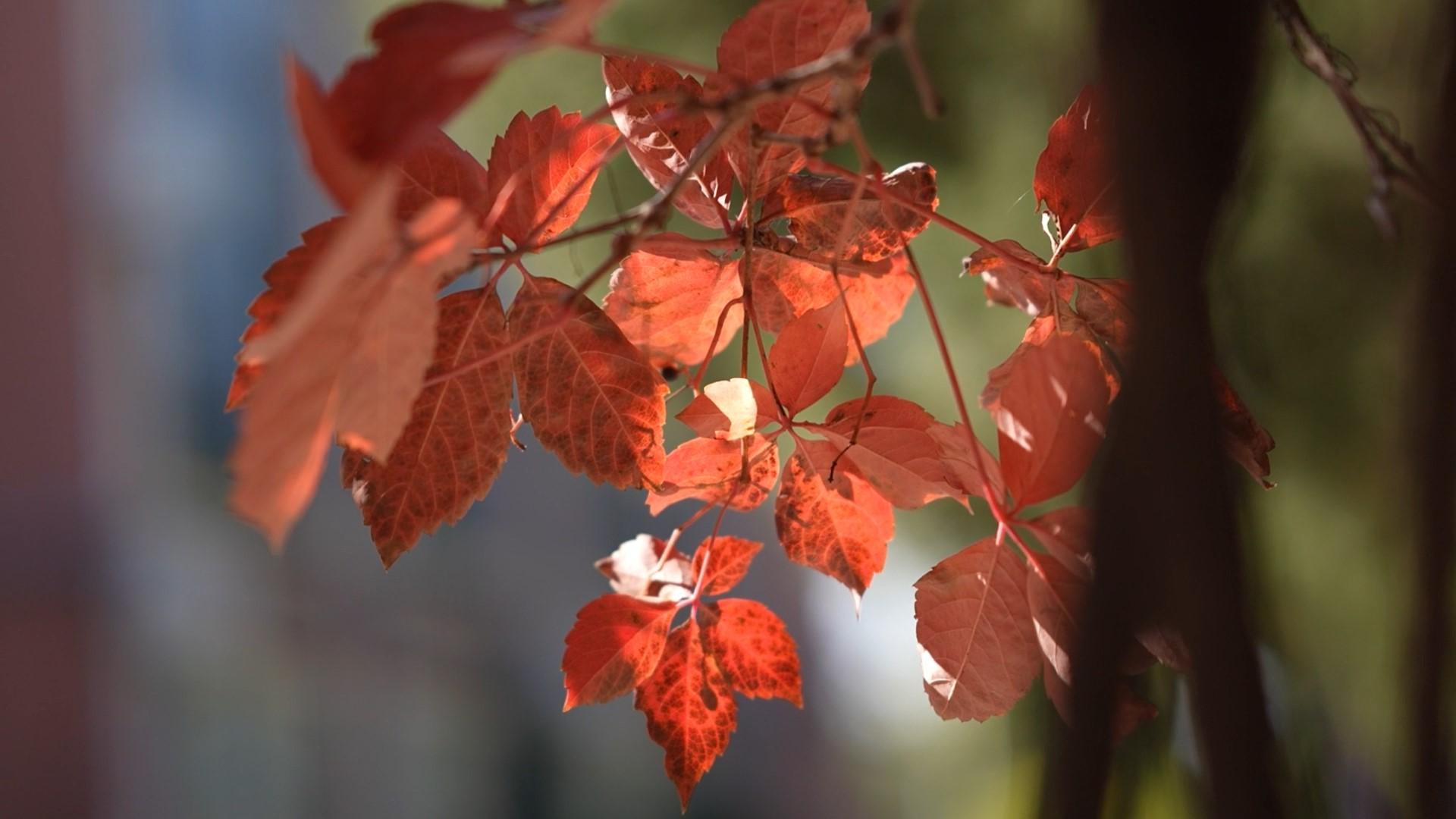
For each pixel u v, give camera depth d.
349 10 4.80
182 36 8.39
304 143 1.59
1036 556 1.72
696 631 1.78
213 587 8.12
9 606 6.98
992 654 1.73
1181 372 1.49
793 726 7.62
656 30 3.16
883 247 1.77
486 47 1.61
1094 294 1.76
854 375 3.17
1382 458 1.63
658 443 1.76
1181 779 1.63
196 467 8.54
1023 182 2.72
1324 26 1.80
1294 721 1.65
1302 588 1.80
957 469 1.76
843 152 2.91
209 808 7.74
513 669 8.70
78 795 7.12
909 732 4.88
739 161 1.76
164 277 8.39
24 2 7.34
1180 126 1.49
